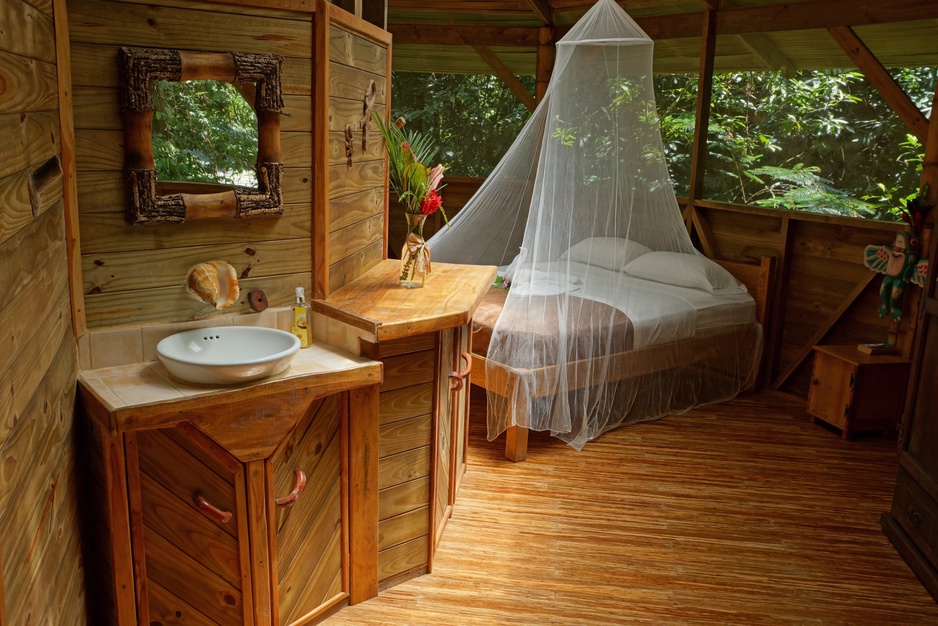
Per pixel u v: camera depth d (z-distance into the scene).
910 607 2.66
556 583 2.72
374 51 2.77
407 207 2.74
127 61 1.92
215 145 2.73
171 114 2.66
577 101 3.65
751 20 4.70
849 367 4.07
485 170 6.35
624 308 4.09
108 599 2.07
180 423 1.95
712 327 4.46
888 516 3.18
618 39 3.65
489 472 3.58
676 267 4.46
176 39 2.01
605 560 2.88
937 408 2.86
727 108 5.02
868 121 4.31
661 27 5.23
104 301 2.07
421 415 2.58
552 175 3.69
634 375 4.09
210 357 2.23
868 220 4.29
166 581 2.06
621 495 3.41
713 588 2.73
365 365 2.23
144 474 1.96
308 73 2.28
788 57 4.62
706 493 3.46
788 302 4.88
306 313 2.38
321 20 2.24
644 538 3.05
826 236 4.61
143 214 2.02
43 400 1.60
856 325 4.49
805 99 4.59
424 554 2.74
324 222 2.41
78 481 1.98
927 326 3.00
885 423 4.15
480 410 4.45
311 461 2.28
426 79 6.26
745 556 2.95
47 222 1.71
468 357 2.96
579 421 3.93
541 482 3.50
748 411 4.53
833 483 3.61
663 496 3.41
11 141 1.38
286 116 2.26
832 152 4.50
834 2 4.27
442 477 2.92
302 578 2.34
